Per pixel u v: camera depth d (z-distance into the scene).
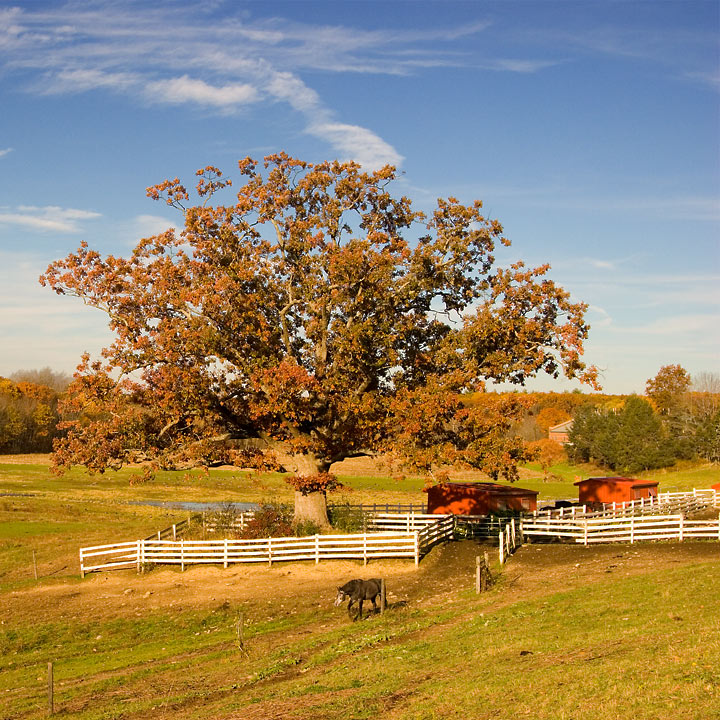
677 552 34.59
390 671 17.83
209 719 15.98
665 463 111.25
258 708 16.28
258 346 41.00
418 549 37.94
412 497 83.19
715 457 107.19
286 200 42.56
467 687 15.26
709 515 54.88
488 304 41.97
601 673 14.44
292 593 32.91
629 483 59.22
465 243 42.47
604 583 27.16
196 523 49.94
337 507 52.41
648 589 24.39
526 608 23.88
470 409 39.28
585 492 61.78
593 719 12.10
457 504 54.94
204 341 38.59
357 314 41.44
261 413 38.94
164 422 42.00
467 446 39.44
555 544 41.59
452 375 39.28
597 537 41.06
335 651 21.28
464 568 36.03
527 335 40.38
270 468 41.41
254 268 41.47
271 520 44.38
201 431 43.47
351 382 41.62
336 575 36.06
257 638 25.75
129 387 41.22
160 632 28.66
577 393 189.75
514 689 14.50
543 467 38.78
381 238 41.25
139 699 19.27
